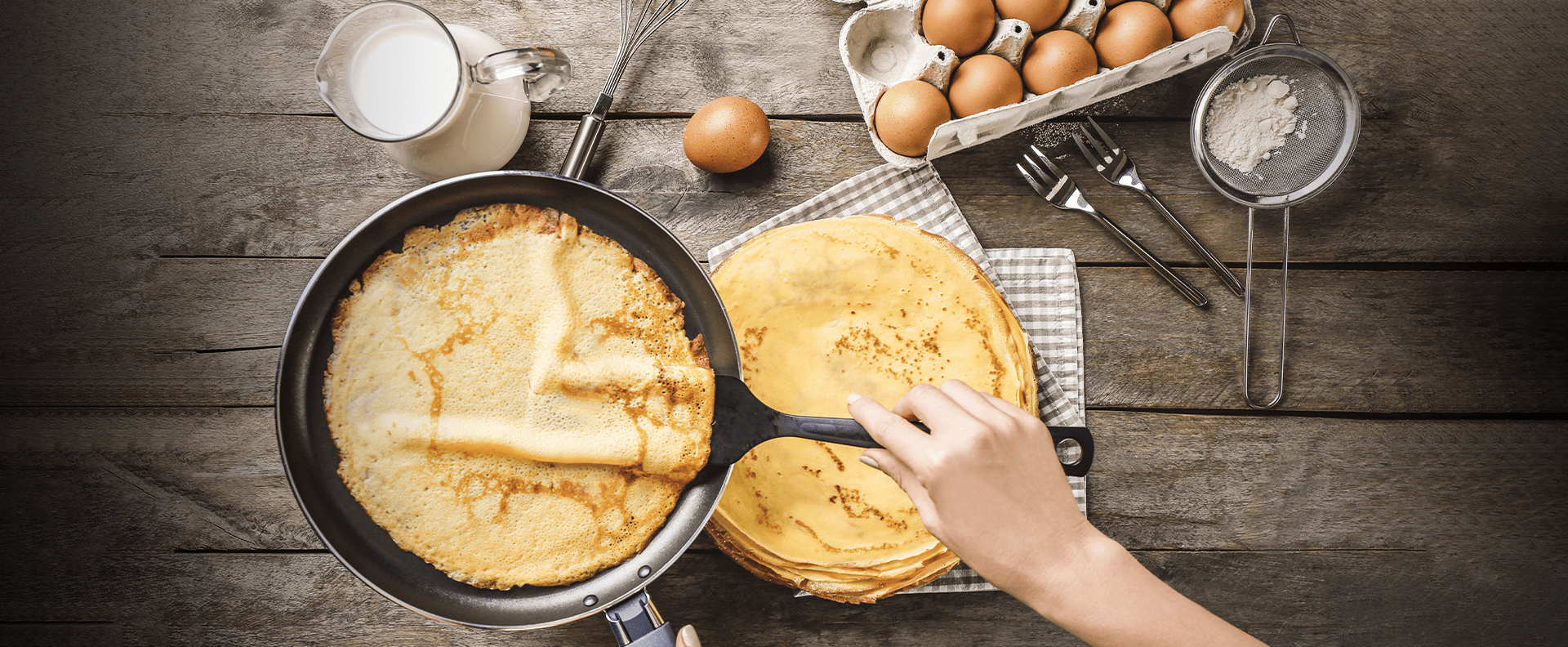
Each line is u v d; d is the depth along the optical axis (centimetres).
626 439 66
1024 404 72
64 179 77
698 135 74
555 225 67
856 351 74
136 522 77
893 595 78
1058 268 77
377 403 65
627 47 75
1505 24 79
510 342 66
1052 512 60
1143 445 79
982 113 73
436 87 69
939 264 73
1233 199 76
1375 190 79
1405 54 79
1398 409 79
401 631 77
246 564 77
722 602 78
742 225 78
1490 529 79
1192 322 79
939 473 58
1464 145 79
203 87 77
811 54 79
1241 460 79
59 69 77
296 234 77
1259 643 61
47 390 77
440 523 66
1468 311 79
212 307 77
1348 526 79
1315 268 79
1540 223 79
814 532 73
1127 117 79
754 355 73
